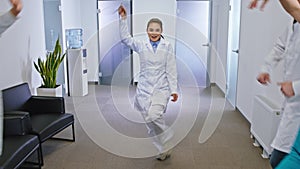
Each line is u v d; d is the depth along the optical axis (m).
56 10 5.52
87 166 2.98
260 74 2.48
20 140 2.51
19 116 2.64
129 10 6.66
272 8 3.27
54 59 4.36
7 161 2.18
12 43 3.53
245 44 4.40
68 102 5.35
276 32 3.13
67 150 3.34
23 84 3.47
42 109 3.44
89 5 6.73
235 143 3.51
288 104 1.88
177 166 2.98
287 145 1.88
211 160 3.09
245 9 4.43
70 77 5.79
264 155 3.14
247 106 4.26
